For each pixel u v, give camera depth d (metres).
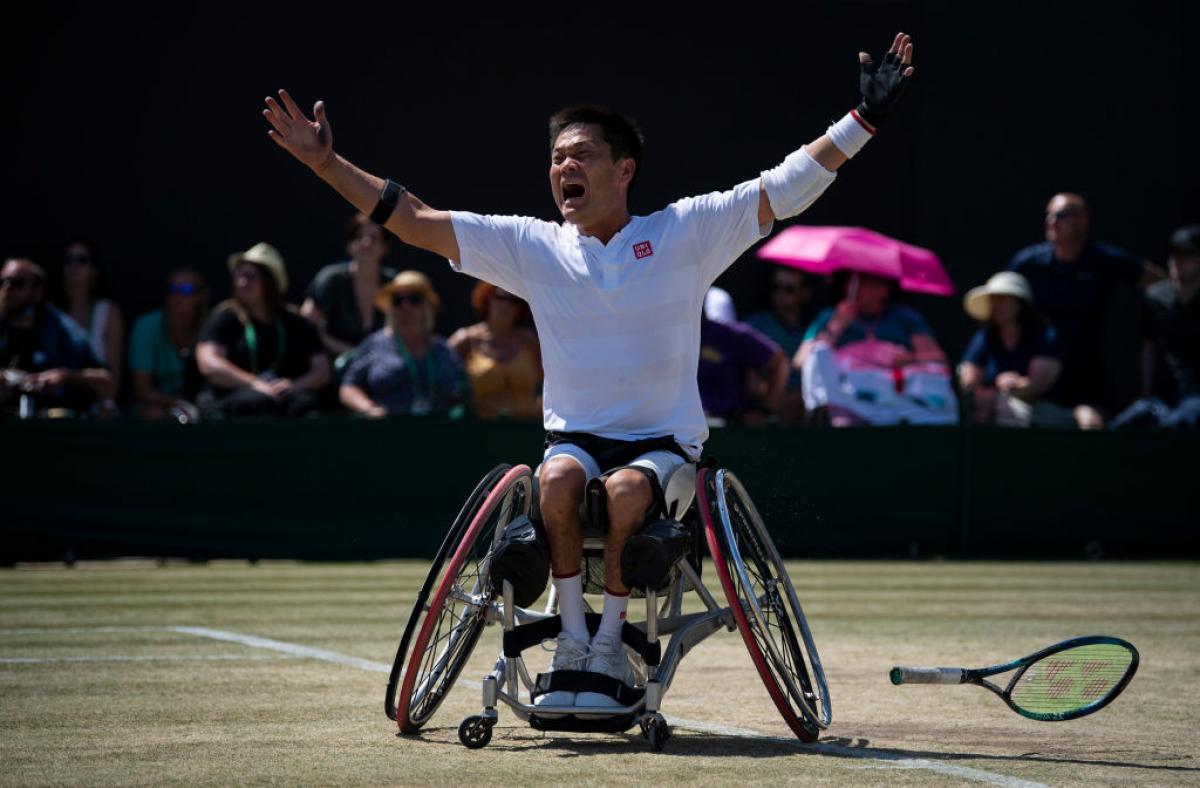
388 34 52.94
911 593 33.28
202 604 29.89
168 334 45.78
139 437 38.41
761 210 16.20
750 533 16.22
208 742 15.20
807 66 55.97
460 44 53.53
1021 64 56.38
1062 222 47.56
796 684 15.59
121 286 51.03
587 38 54.44
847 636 25.64
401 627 26.22
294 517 39.25
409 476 39.75
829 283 53.47
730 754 14.65
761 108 55.78
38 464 37.78
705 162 55.50
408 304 42.31
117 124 50.81
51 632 25.20
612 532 15.02
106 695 18.41
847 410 44.09
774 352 44.72
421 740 15.39
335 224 52.44
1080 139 56.62
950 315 56.12
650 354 16.03
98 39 50.56
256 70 51.84
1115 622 27.80
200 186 51.50
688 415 16.31
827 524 41.66
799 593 33.22
